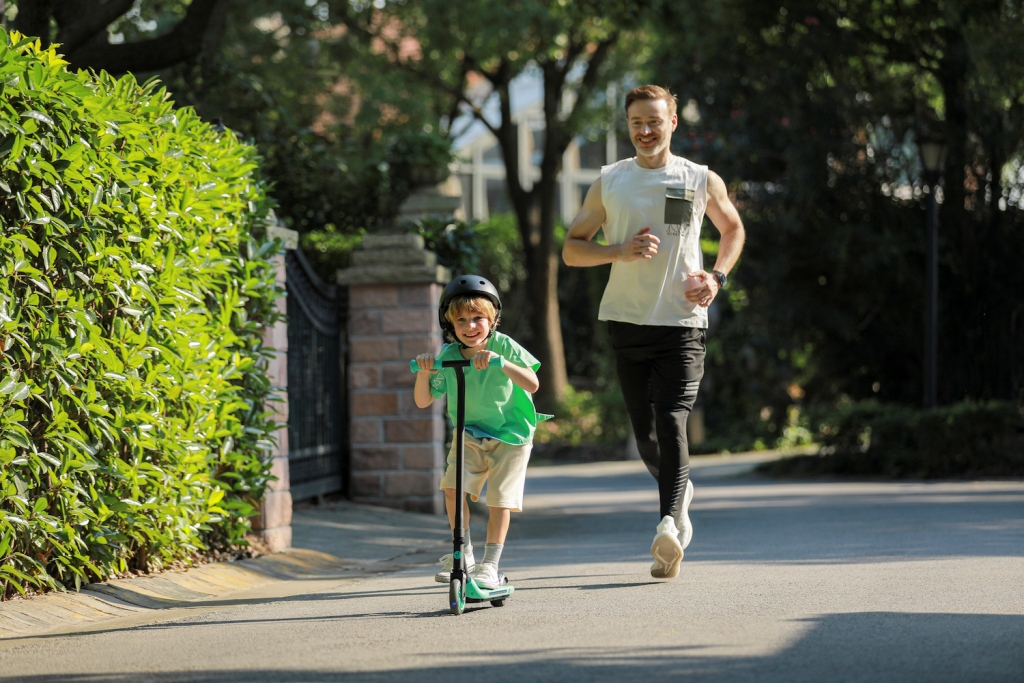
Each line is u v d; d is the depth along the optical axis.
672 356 11.12
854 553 12.60
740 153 32.31
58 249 9.85
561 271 51.88
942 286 30.27
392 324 19.20
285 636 8.49
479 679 6.92
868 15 30.34
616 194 11.27
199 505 12.16
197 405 11.84
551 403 44.84
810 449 40.28
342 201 23.11
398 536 16.14
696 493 24.75
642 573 11.41
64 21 18.66
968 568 11.06
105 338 10.61
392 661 7.44
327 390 19.03
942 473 26.77
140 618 9.80
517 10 35.28
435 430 19.12
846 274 31.31
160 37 19.00
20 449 9.59
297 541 14.95
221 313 12.62
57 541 9.86
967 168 29.48
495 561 9.77
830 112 30.62
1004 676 6.86
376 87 39.91
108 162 10.32
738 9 31.34
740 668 7.07
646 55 42.94
